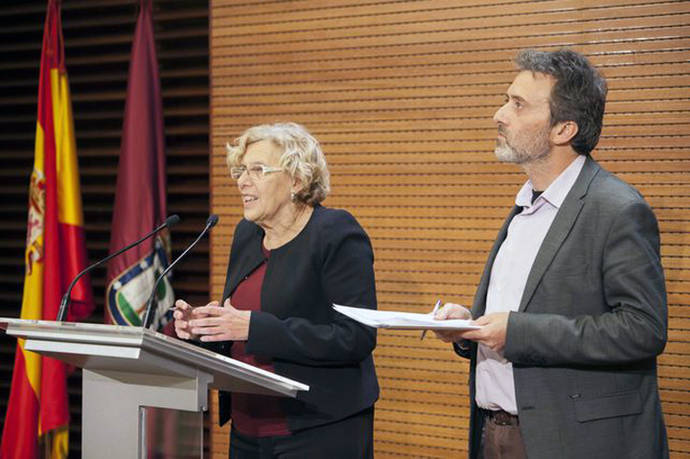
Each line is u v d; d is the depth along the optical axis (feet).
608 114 10.28
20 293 15.49
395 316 6.57
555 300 6.57
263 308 7.77
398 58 11.42
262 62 12.19
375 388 7.94
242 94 12.32
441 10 11.15
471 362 7.52
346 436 7.58
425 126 11.30
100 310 14.98
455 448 11.28
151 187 12.46
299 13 11.94
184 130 14.06
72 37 14.96
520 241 7.06
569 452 6.40
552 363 6.45
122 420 6.33
